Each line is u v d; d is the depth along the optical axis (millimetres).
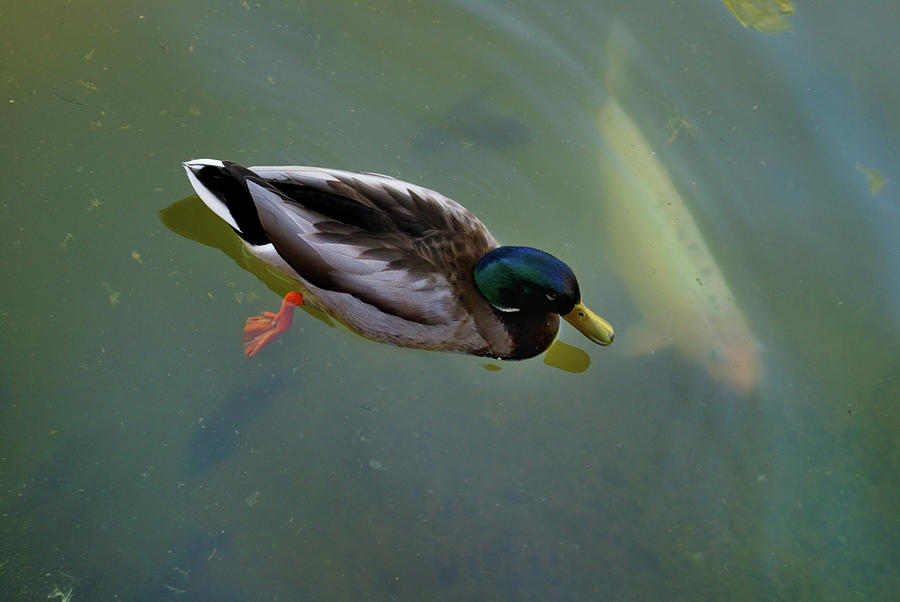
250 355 2734
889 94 2926
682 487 2674
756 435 2707
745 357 2754
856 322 2777
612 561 2627
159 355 2727
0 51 2895
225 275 2789
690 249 2828
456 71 2975
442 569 2613
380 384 2730
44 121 2852
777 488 2676
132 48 2926
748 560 2633
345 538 2625
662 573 2623
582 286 2812
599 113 2941
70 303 2742
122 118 2869
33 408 2676
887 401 2727
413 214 2699
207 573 2598
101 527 2617
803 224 2842
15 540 2602
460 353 2766
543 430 2709
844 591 2621
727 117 2932
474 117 2936
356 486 2658
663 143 2916
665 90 2961
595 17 3033
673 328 2779
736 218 2852
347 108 2926
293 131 2896
